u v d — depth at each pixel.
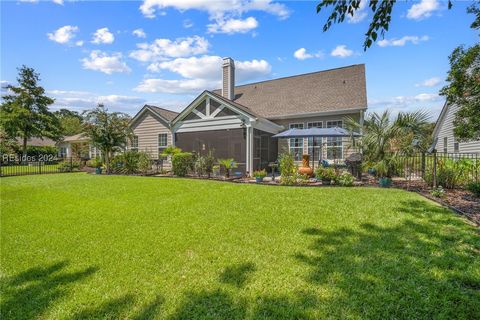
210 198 7.21
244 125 12.63
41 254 3.81
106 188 9.41
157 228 4.84
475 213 5.19
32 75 30.23
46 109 31.44
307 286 2.77
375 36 3.97
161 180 11.22
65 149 35.94
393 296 2.55
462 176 7.85
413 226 4.49
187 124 14.73
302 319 2.29
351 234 4.24
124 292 2.78
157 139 16.98
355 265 3.19
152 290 2.79
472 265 3.09
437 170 8.16
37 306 2.60
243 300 2.57
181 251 3.78
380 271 3.02
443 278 2.84
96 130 15.75
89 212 6.12
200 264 3.36
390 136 9.46
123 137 16.53
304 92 16.38
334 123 14.05
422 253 3.44
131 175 14.09
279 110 15.59
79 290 2.85
